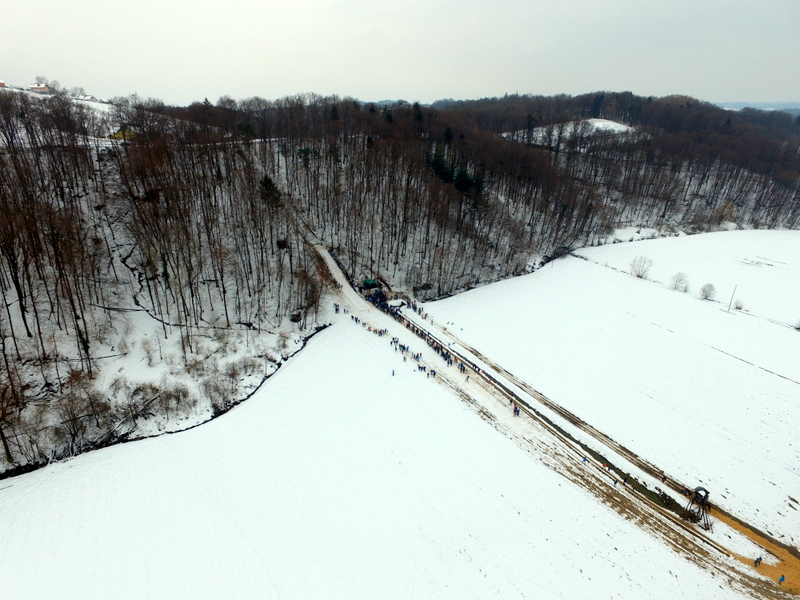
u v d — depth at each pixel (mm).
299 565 37312
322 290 86750
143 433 52469
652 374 66312
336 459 49406
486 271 106375
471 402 60500
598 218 136500
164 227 72375
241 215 87500
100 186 83750
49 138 87188
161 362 61750
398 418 56406
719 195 167875
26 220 58438
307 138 128250
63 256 60750
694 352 70750
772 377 64625
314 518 41906
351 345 73875
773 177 178375
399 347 73188
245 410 57750
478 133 157250
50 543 38156
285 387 62688
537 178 134375
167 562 37031
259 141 125375
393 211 104312
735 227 150750
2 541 38000
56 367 56250
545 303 89625
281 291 81250
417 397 60656
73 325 61688
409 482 46562
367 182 109375
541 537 41438
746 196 169250
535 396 62750
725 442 54406
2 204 59719
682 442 54594
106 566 36438
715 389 62750
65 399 53125
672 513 45625
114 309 66938
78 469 46781
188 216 78562
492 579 37031
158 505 42594
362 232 104500
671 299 89312
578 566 38875
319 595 34938
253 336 72000
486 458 50688
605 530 42969
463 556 38875
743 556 41562
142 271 73688
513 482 47594
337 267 97438
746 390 62250
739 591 38188
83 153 83062
